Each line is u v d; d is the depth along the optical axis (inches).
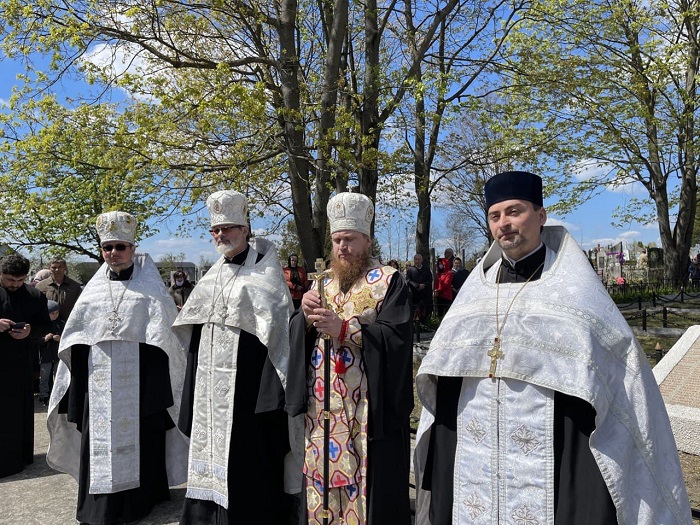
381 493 115.4
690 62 644.7
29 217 552.4
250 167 423.5
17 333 201.0
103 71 369.4
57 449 181.8
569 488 84.0
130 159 372.8
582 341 85.3
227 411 143.9
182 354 175.2
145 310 172.7
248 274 152.5
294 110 366.3
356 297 121.3
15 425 207.3
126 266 179.0
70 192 462.3
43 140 357.4
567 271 93.2
